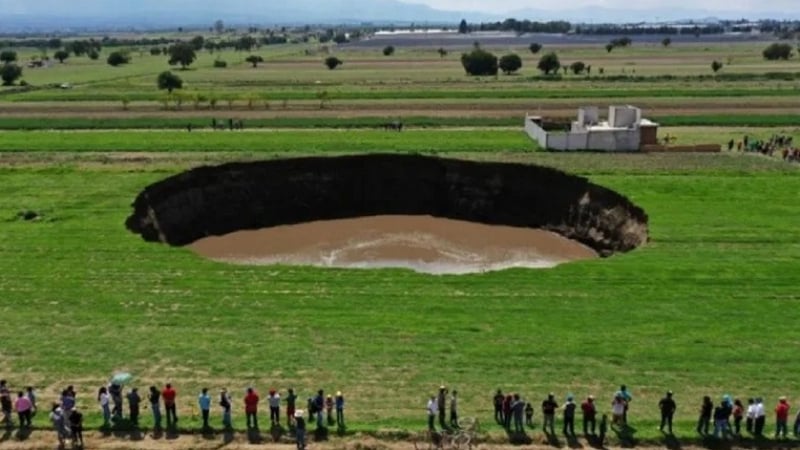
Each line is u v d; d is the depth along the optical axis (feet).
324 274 138.51
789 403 94.27
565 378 100.42
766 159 222.48
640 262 142.20
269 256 174.50
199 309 122.52
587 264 142.00
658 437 87.92
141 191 185.37
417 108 324.39
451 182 207.72
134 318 119.14
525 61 604.08
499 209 201.87
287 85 413.39
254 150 231.30
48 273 137.80
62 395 89.61
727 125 282.15
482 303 124.57
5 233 158.71
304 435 86.33
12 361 104.99
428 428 89.04
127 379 93.61
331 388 98.02
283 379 100.32
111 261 143.95
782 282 132.26
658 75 453.17
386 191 210.59
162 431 89.35
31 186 192.85
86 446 86.53
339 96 359.66
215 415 92.02
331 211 207.72
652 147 233.96
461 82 424.46
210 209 197.36
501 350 107.96
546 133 232.32
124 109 327.88
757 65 535.60
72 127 279.90
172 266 141.79
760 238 154.61
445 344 109.81
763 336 112.16
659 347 108.68
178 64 594.24
